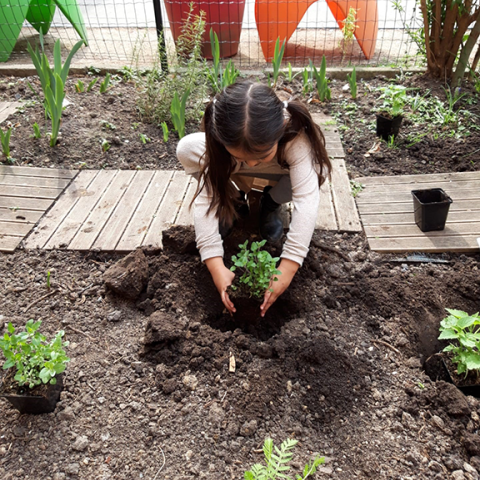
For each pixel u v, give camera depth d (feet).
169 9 16.70
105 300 8.01
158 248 8.60
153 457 5.87
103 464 5.82
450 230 9.12
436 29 13.96
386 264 8.57
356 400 6.36
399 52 17.47
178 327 7.14
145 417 6.28
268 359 6.91
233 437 6.03
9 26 16.42
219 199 7.19
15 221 9.60
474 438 5.82
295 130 6.48
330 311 7.67
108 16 21.99
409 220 9.43
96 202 10.11
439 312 7.68
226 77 13.60
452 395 6.21
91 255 8.86
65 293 8.14
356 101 13.99
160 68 15.15
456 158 11.27
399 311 7.63
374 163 11.37
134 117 13.28
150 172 11.03
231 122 5.47
